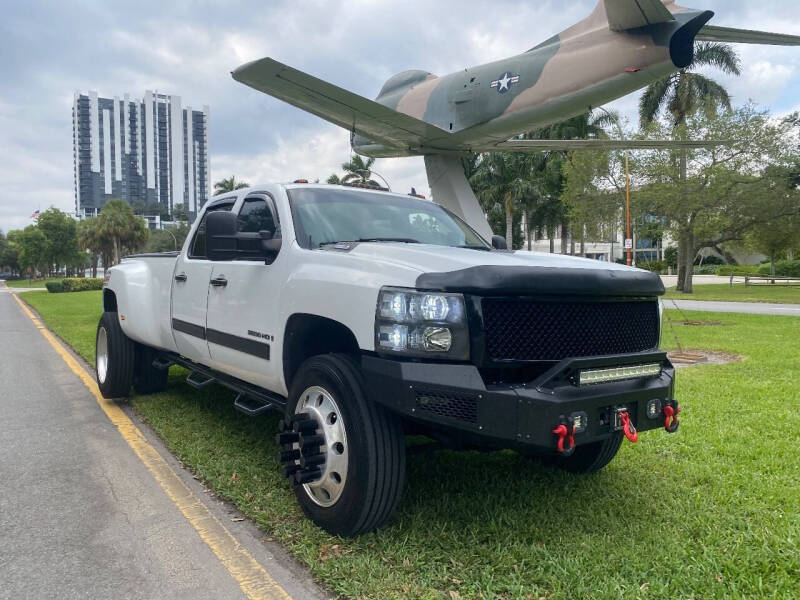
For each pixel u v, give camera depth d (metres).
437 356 2.89
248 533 3.40
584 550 3.08
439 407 2.87
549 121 13.70
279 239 4.04
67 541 3.30
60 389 7.28
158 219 169.12
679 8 11.84
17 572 2.97
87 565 3.04
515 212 45.66
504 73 13.87
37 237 73.69
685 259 35.06
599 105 12.97
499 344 2.88
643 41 11.77
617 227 37.47
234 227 3.98
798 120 32.22
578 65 12.59
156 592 2.80
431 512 3.51
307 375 3.43
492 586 2.75
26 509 3.72
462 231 4.85
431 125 14.11
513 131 14.48
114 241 86.56
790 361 8.89
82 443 5.06
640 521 3.45
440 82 15.41
